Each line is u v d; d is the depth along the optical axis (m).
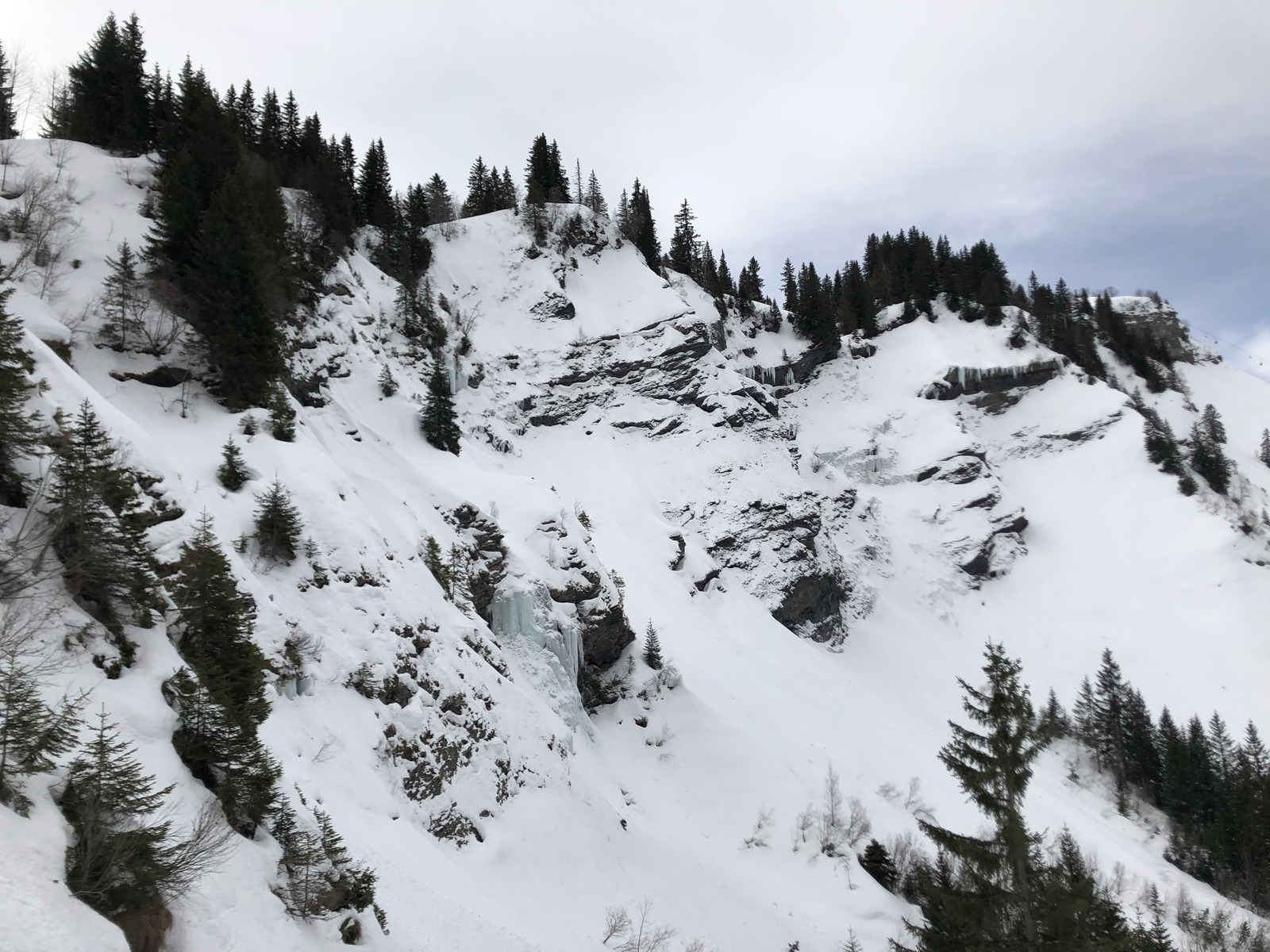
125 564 19.34
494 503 55.72
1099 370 150.88
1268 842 62.84
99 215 53.25
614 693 54.69
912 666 90.56
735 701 59.94
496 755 33.88
